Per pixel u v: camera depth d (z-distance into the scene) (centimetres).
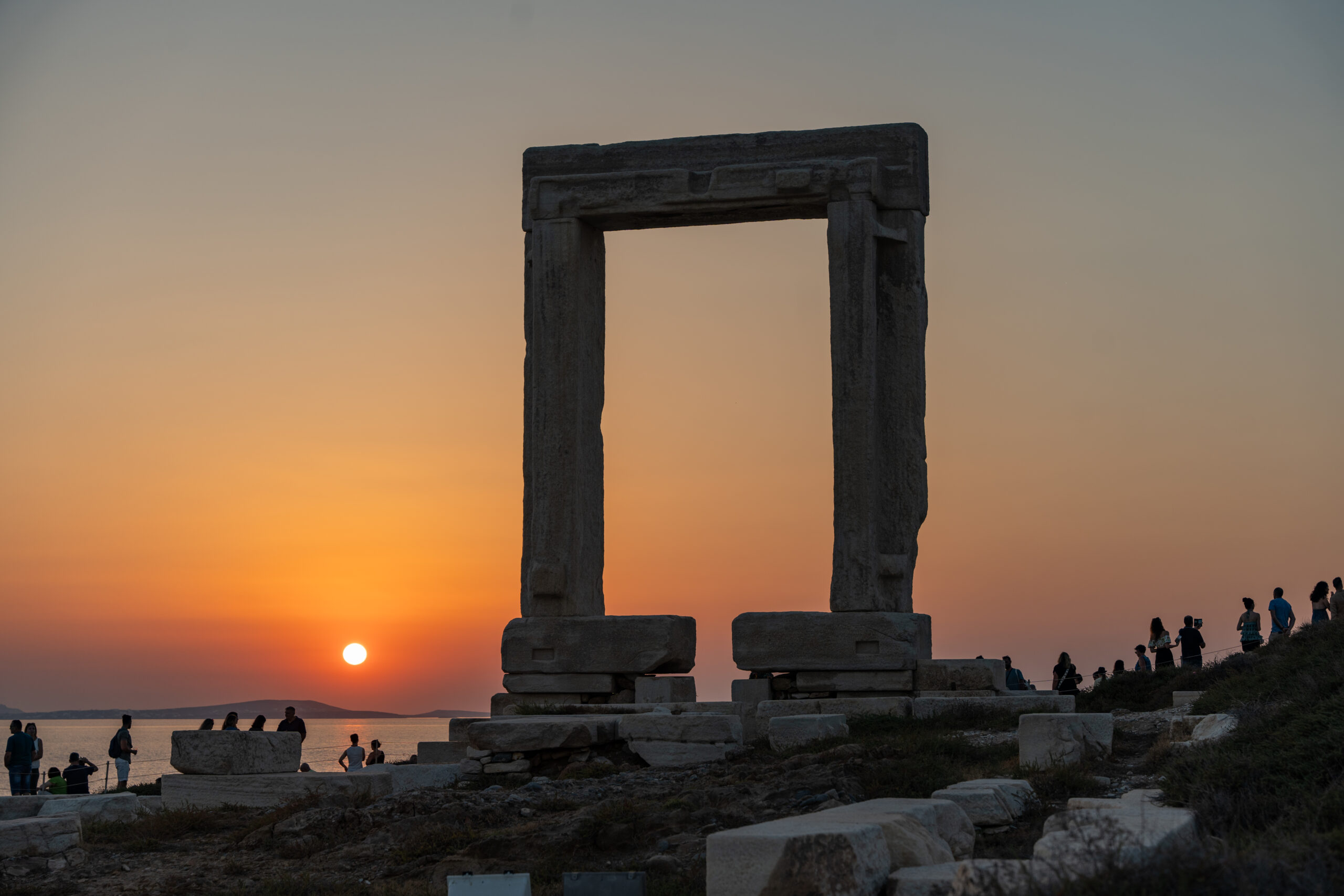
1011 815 1097
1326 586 2633
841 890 768
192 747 1566
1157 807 948
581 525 2094
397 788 1609
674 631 2020
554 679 2036
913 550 2056
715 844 791
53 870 1282
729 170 2089
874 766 1341
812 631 1961
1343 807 922
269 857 1309
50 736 18762
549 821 1268
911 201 2086
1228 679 1895
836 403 2033
